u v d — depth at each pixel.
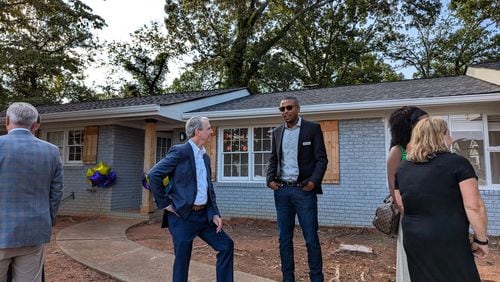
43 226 2.46
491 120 6.50
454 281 1.83
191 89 26.72
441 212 1.91
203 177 3.03
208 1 21.70
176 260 2.86
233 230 7.02
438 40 24.02
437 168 1.97
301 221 3.34
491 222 6.32
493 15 21.28
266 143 8.27
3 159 2.31
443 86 7.74
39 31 13.05
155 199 2.89
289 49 23.83
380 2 21.55
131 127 9.42
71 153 9.44
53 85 18.11
